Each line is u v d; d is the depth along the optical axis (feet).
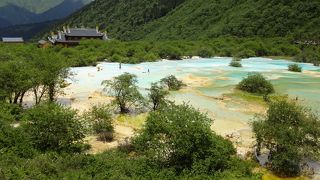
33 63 144.56
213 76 238.07
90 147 98.48
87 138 105.91
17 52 257.34
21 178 66.39
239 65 302.66
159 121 85.66
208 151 80.33
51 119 88.79
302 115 92.58
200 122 83.82
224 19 614.34
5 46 329.52
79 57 310.65
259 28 553.64
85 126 104.68
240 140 109.40
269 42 484.74
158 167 79.30
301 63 357.82
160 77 228.63
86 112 122.93
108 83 147.64
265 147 97.09
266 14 576.20
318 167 89.76
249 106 158.10
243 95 178.29
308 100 172.04
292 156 85.10
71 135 90.17
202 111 146.51
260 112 147.13
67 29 467.52
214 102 163.73
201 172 76.43
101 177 70.59
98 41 411.75
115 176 70.59
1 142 84.99
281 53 443.32
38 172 69.77
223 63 331.36
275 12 572.92
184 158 81.15
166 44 423.23
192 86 200.44
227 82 215.10
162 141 83.41
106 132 110.22
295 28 533.14
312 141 90.12
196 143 80.02
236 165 82.74
